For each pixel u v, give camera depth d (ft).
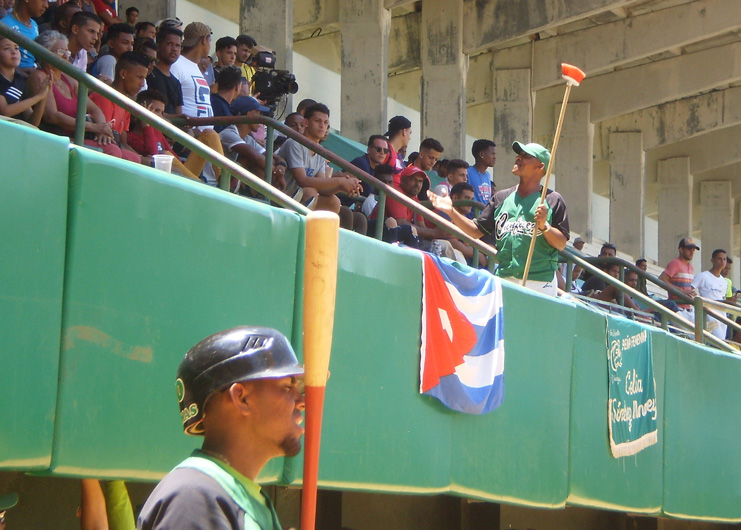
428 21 78.69
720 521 39.83
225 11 70.69
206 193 18.04
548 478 28.84
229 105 38.32
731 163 115.85
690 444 37.88
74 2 36.94
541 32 89.81
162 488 10.16
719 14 87.04
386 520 31.71
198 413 10.85
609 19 89.20
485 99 91.15
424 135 78.38
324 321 12.05
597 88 100.17
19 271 14.97
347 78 71.51
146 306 16.84
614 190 108.06
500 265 32.09
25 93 24.57
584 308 31.30
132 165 16.72
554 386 29.37
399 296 23.27
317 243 12.17
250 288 18.84
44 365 15.26
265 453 10.93
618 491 32.71
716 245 122.52
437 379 23.98
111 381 16.24
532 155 31.32
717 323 63.41
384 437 22.49
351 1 71.51
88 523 16.12
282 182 33.12
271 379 10.80
